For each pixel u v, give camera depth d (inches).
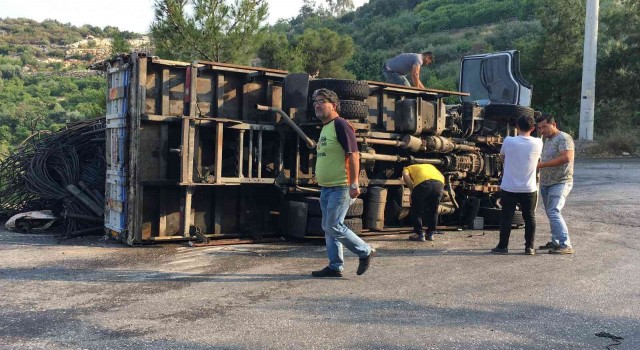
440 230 368.2
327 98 224.4
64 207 341.4
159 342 154.6
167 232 297.4
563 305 196.2
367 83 325.4
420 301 198.2
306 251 289.7
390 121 350.9
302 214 307.0
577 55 1000.2
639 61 942.4
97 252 275.3
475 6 2297.0
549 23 1015.0
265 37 621.6
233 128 301.7
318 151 227.0
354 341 157.9
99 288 209.6
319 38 980.6
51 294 200.8
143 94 285.9
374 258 272.8
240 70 305.4
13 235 322.7
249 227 318.7
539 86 1025.5
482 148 388.2
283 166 321.7
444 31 2172.7
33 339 156.0
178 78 296.8
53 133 392.2
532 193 285.1
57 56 4261.8
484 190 377.1
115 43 584.7
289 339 158.4
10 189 374.9
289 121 300.0
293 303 193.5
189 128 284.4
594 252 292.7
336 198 222.5
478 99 442.3
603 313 187.9
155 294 202.4
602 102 1017.5
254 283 220.5
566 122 1035.3
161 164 292.7
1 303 189.2
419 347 154.5
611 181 577.6
